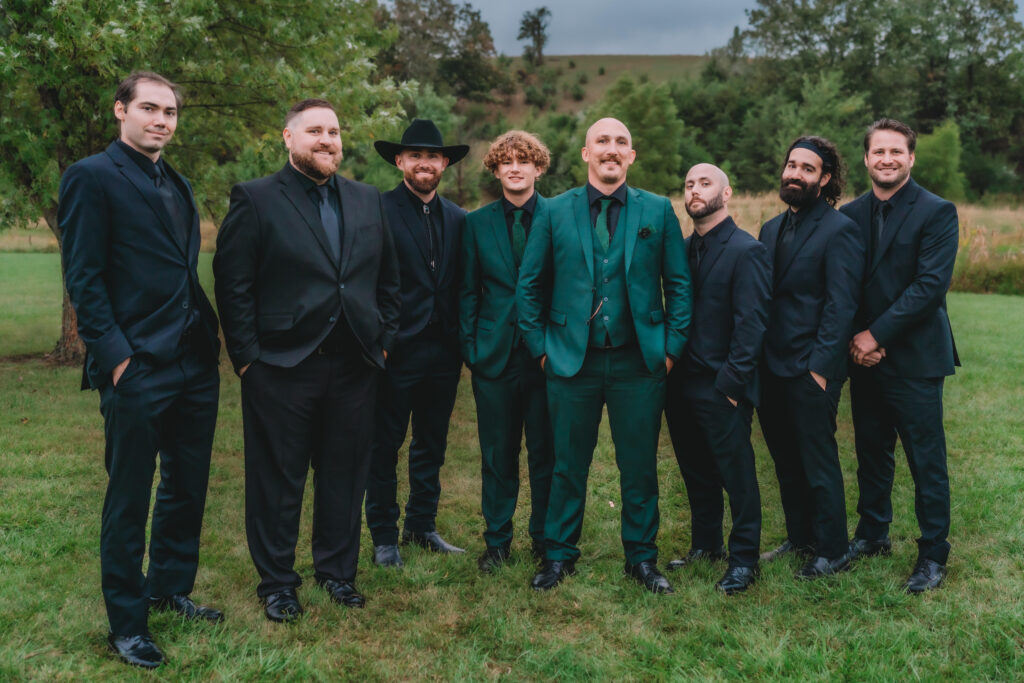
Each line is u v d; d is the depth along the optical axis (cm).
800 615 303
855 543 365
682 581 336
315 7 855
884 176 328
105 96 704
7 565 341
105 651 270
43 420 606
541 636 290
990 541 366
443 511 435
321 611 304
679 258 332
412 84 938
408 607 314
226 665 263
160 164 280
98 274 257
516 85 7894
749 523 329
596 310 327
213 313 290
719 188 327
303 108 299
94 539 373
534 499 367
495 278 352
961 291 1512
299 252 299
